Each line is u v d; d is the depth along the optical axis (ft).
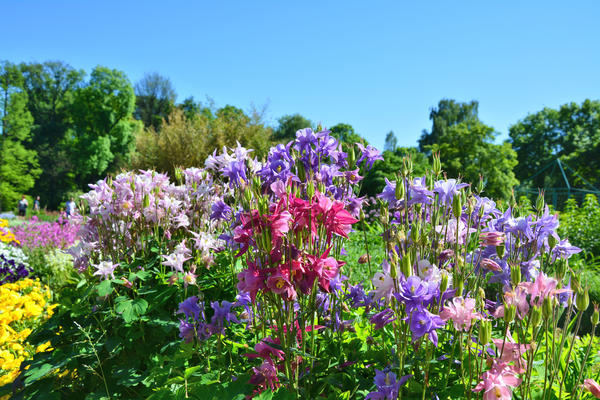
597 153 114.83
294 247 5.29
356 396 6.00
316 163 7.29
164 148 42.78
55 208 140.36
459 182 5.94
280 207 5.25
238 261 9.37
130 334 8.59
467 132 99.04
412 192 6.05
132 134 138.92
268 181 6.89
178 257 8.68
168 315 8.82
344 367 6.43
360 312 9.07
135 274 9.16
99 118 137.69
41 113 154.81
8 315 13.48
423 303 5.00
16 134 128.47
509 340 4.89
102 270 8.97
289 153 7.42
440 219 7.08
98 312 9.14
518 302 4.86
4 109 129.18
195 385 6.03
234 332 8.13
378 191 59.36
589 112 136.46
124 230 10.22
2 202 123.75
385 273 5.20
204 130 43.14
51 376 8.71
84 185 148.36
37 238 32.91
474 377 5.73
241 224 6.05
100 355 8.83
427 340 5.20
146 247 10.66
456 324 4.68
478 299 5.07
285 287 4.94
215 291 9.34
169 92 164.14
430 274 5.40
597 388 4.64
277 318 5.49
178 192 11.51
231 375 6.91
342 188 7.53
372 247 24.39
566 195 65.31
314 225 5.50
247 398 5.55
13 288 16.52
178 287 8.96
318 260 5.21
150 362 8.31
